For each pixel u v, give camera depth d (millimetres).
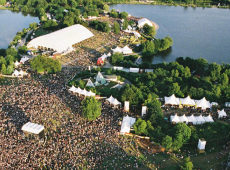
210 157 141875
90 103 170625
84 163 137250
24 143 152375
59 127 167500
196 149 148000
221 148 147875
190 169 127438
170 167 135500
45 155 142625
